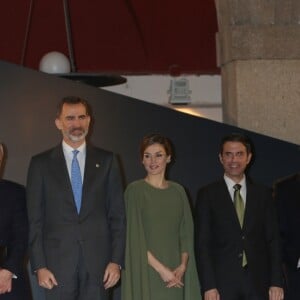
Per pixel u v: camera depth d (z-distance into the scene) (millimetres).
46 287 4672
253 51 6348
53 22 9469
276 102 6391
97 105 5730
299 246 5023
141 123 5785
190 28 9758
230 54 6391
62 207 4742
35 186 4758
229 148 5023
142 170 5758
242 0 6332
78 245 4727
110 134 5742
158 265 4926
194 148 5848
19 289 4727
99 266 4734
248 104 6375
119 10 9609
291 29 6375
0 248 4723
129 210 4953
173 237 4988
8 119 5621
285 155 5961
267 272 4977
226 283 4895
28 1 9367
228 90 6520
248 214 4977
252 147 5938
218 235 4961
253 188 5051
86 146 4879
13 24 9398
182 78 9898
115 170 4859
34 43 9469
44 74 5664
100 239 4754
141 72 9828
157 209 4980
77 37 9594
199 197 5035
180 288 5000
